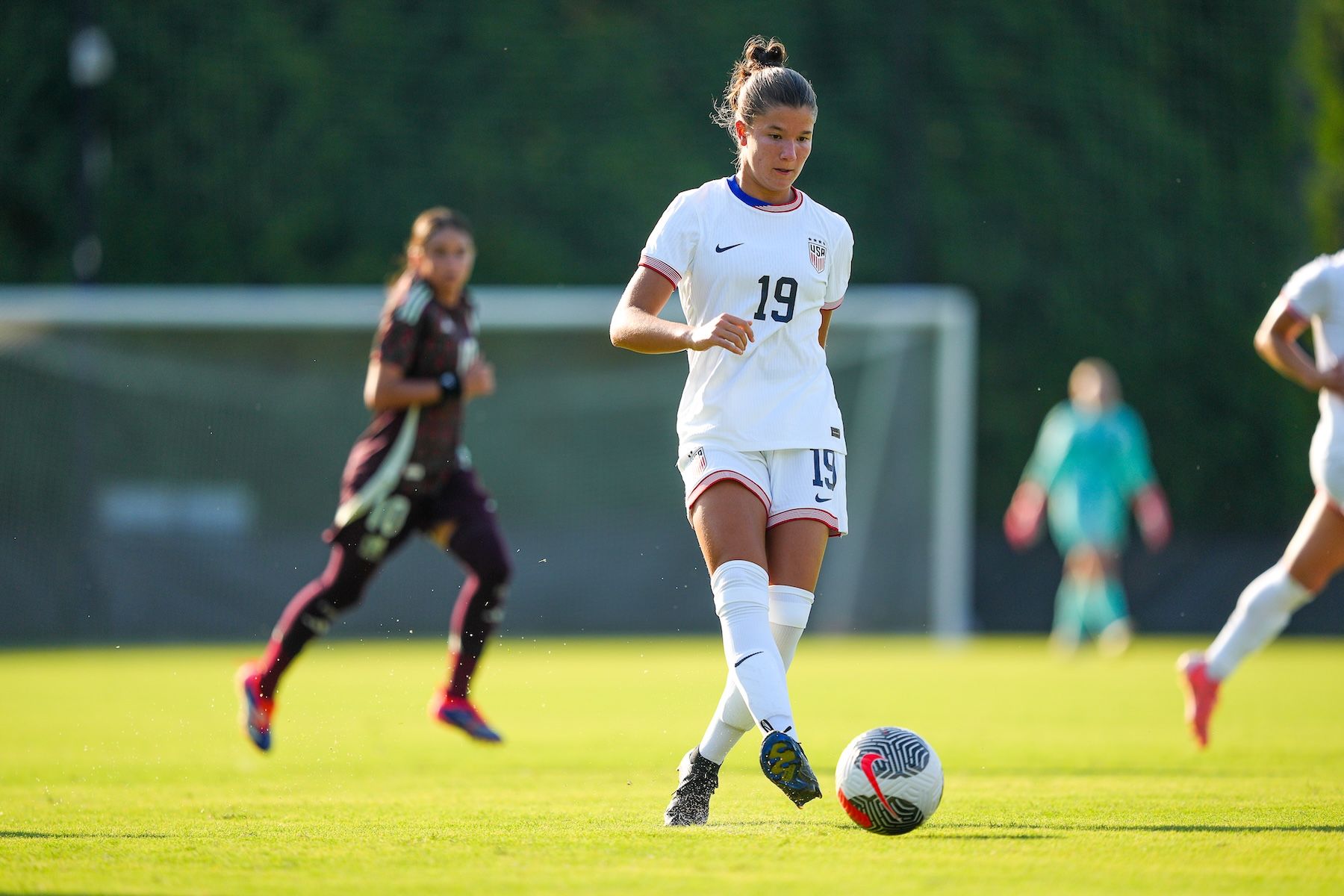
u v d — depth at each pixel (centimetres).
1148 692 2975
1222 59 5938
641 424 5544
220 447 5194
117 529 5100
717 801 1430
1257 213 5909
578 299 5406
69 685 3180
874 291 5425
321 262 5794
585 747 2089
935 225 5869
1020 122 5906
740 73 1344
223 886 962
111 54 5719
